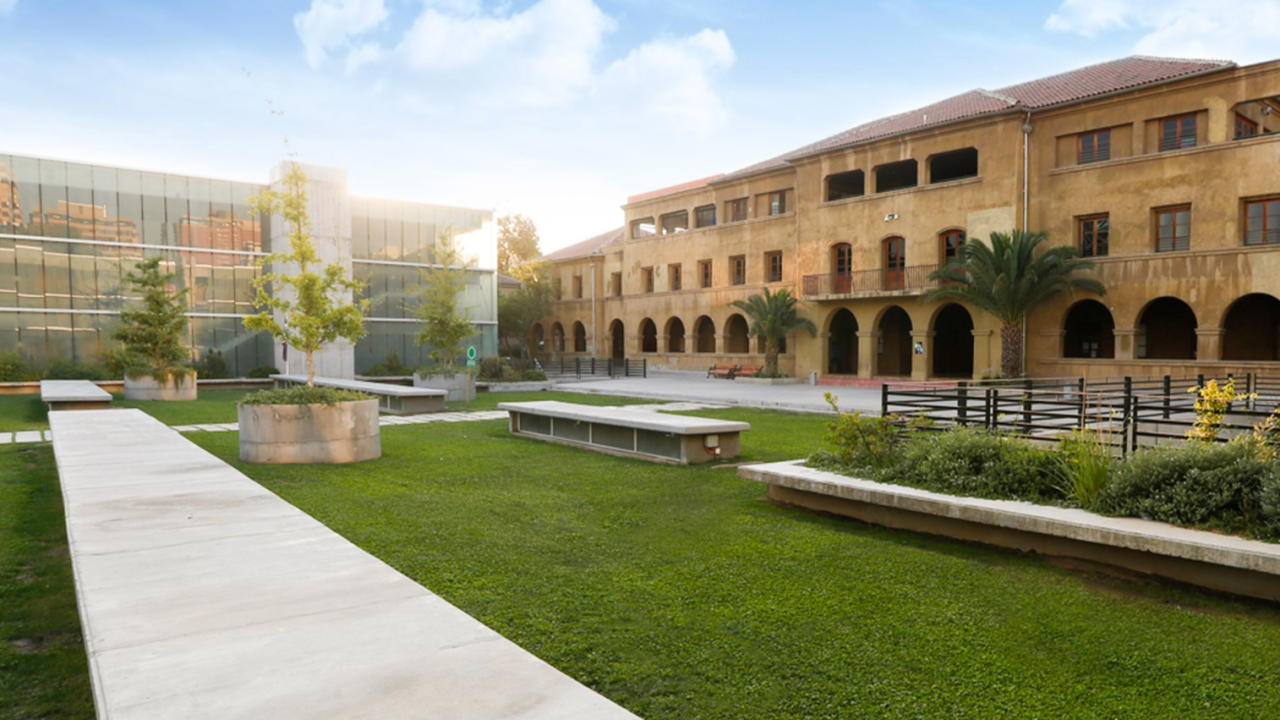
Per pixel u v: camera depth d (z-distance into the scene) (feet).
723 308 136.87
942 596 16.70
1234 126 80.38
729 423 36.99
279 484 30.27
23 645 14.42
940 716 11.27
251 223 106.11
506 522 23.73
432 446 42.50
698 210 151.64
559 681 8.66
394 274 112.98
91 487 20.47
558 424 44.55
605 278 169.99
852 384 105.09
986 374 91.76
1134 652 13.67
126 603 11.14
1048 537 19.49
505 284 185.47
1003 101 98.73
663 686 12.25
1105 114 87.76
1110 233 87.71
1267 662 13.20
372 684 8.51
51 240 92.79
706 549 20.62
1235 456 19.30
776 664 13.12
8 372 87.40
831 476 25.18
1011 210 94.48
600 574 18.30
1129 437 28.35
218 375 100.83
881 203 108.99
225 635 9.93
